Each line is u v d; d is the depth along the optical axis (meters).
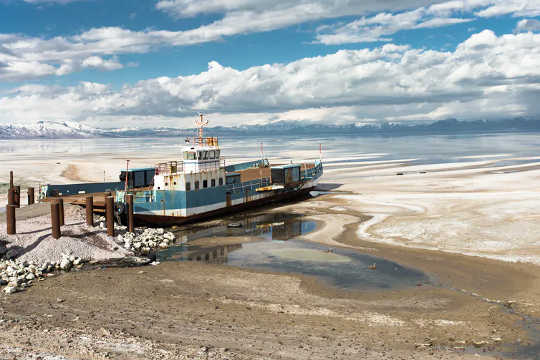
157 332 19.30
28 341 18.05
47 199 47.59
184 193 45.88
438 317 21.73
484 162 114.06
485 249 34.16
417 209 51.56
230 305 23.33
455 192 63.50
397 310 22.77
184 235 42.41
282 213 53.44
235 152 195.25
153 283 27.28
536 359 17.16
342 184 79.06
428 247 35.56
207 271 30.28
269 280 28.14
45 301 23.64
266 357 16.88
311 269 30.67
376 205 55.78
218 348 17.62
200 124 55.31
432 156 143.25
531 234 37.31
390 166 111.19
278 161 138.38
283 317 21.56
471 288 26.22
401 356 17.19
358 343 18.44
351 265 31.50
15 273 27.84
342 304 23.69
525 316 21.78
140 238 38.97
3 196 65.50
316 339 18.80
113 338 18.48
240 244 38.59
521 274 28.42
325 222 47.16
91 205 37.66
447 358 17.06
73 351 17.11
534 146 194.38
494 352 17.72
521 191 61.81
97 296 24.58
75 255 32.38
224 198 51.41
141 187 56.81
